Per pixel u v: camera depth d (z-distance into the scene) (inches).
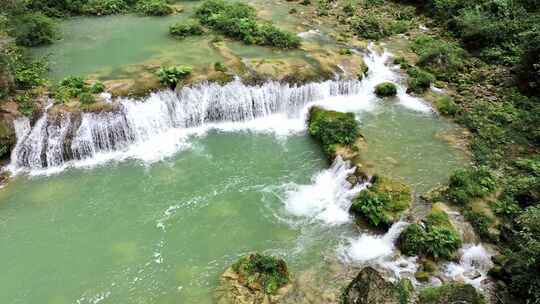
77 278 548.1
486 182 638.5
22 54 879.7
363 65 924.6
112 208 649.0
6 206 649.0
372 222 595.8
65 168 721.0
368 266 547.8
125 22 1090.7
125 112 752.3
